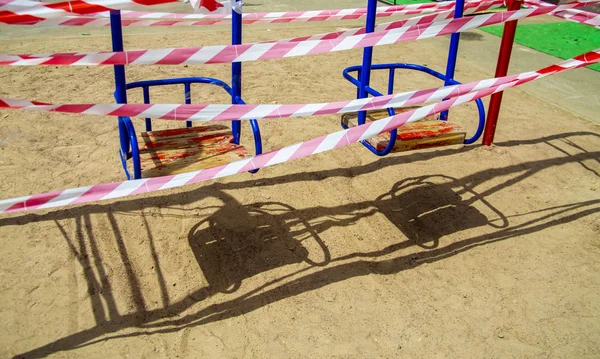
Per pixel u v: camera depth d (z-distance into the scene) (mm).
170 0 2443
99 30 7773
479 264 3318
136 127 4867
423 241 3518
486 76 6398
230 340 2693
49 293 2932
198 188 3979
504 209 3898
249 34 7727
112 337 2680
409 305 2969
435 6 4281
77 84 5789
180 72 6277
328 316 2867
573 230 3676
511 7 4254
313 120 5176
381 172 4332
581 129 5219
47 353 2564
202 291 3006
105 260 3197
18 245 3273
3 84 5680
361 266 3258
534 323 2877
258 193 3957
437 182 4211
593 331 2832
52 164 4199
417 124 3430
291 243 3428
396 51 7414
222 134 3229
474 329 2822
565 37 8180
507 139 4965
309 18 3686
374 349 2670
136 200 3787
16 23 2197
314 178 4199
